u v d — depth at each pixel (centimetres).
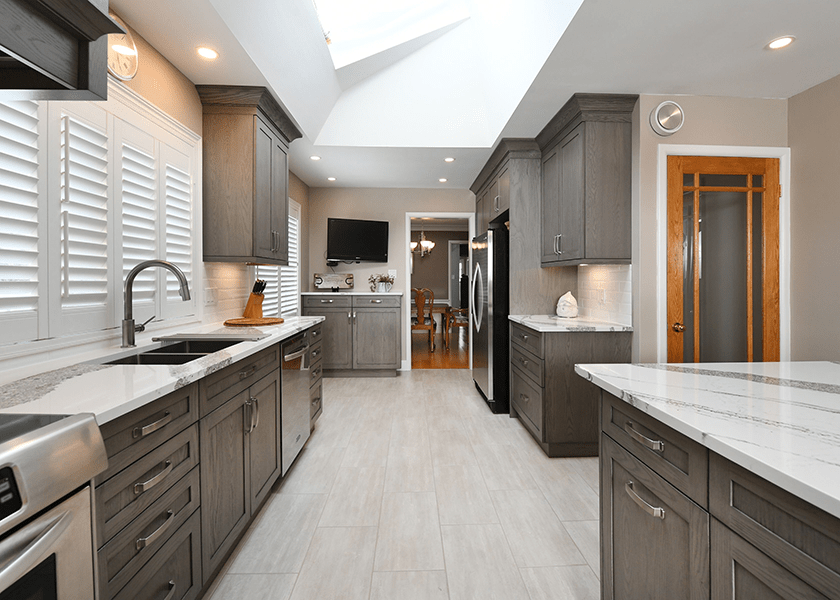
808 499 58
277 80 255
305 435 278
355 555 175
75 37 88
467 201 545
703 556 85
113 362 164
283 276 437
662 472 99
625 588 119
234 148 259
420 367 566
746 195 272
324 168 446
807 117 257
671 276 270
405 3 312
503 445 296
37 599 68
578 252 286
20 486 63
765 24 194
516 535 189
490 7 277
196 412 138
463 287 991
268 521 200
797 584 63
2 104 129
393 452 283
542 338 278
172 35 200
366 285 544
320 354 327
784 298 266
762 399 103
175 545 125
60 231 151
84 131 162
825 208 246
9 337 132
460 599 150
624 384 118
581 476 249
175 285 229
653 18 189
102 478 93
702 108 270
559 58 224
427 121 368
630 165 279
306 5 229
